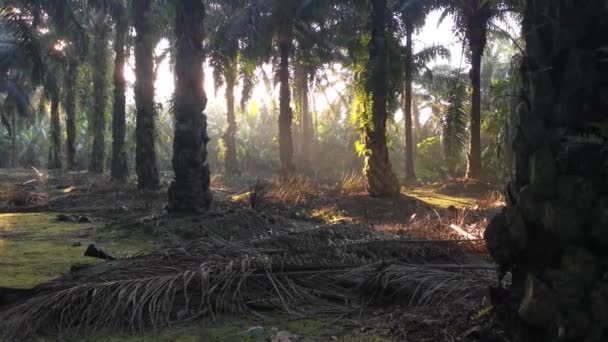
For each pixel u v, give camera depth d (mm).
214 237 5973
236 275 4664
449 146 18172
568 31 2588
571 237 2523
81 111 28906
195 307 4422
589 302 2514
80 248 7039
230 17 16984
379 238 5852
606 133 2482
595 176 2496
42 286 4742
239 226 8125
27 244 7391
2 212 12086
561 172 2545
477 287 4258
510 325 2848
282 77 17766
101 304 4293
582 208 2496
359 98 12406
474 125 17484
